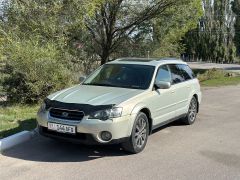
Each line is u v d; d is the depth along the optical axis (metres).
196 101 10.37
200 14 22.17
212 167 6.59
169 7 20.56
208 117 11.30
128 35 21.44
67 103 6.92
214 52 78.31
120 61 8.91
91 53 20.59
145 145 7.58
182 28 22.55
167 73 8.85
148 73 8.24
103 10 19.69
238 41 77.19
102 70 8.73
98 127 6.64
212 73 29.17
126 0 20.23
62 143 7.77
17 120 9.49
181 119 9.90
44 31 14.33
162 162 6.80
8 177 5.88
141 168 6.45
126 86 8.02
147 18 20.88
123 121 6.84
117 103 6.91
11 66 11.75
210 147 7.88
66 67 13.78
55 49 13.38
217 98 15.97
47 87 11.91
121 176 6.04
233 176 6.18
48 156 6.95
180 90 9.16
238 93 18.00
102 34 20.94
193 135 8.89
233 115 11.77
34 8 14.16
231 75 30.94
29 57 11.64
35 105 11.73
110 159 6.88
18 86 11.78
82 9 14.86
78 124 6.68
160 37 22.08
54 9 14.34
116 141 6.79
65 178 5.88
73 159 6.81
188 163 6.78
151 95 7.79
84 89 7.80
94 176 6.00
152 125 7.87
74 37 18.30
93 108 6.74
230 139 8.60
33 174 6.03
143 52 21.89
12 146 7.50
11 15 14.54
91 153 7.20
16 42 12.65
